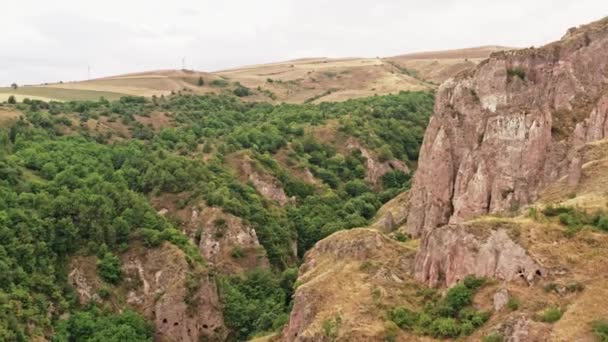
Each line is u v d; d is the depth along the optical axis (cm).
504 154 9131
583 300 5816
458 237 7138
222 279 11406
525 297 6200
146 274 10788
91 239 10800
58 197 10919
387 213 12400
